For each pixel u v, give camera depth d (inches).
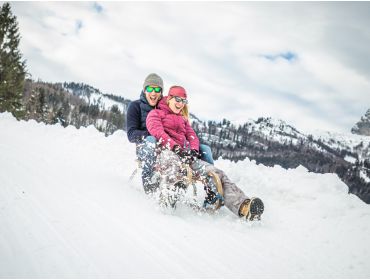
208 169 137.6
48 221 99.0
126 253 88.1
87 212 113.0
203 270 87.0
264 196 171.2
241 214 130.5
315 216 144.4
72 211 111.0
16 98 982.4
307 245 116.1
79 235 93.6
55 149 235.1
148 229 107.7
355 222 131.9
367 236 120.7
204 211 137.4
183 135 156.1
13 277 68.5
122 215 116.4
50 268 74.4
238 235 117.8
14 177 138.6
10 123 362.6
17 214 99.8
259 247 109.6
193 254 95.4
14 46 973.8
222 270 89.0
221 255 98.3
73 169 178.9
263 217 143.3
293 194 165.5
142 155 148.1
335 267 100.3
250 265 95.0
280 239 119.7
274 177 185.5
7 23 961.5
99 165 204.8
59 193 128.4
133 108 168.2
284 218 143.9
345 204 146.5
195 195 138.6
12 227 90.5
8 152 192.2
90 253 84.5
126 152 247.6
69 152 231.0
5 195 114.4
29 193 121.1
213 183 133.4
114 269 79.0
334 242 118.6
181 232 110.1
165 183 127.9
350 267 100.9
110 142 270.2
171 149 140.6
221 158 224.1
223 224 127.1
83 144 262.7
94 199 129.0
